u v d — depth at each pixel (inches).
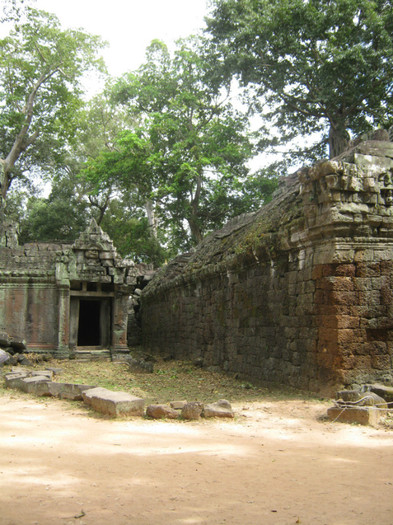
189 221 1393.9
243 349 574.6
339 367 388.2
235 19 1080.8
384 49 930.1
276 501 164.4
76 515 148.9
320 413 337.7
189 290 807.7
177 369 700.0
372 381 390.3
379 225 409.4
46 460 214.1
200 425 301.3
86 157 1798.7
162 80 1393.9
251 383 531.2
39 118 1397.6
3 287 769.6
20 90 1346.0
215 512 153.6
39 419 318.3
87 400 371.2
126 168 1315.2
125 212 1813.5
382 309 402.3
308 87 1061.8
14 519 144.4
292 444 252.2
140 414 329.7
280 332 483.5
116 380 577.6
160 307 1012.5
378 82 975.6
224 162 1294.3
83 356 773.3
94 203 1699.1
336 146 1058.7
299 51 1016.2
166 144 1362.0
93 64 1339.8
